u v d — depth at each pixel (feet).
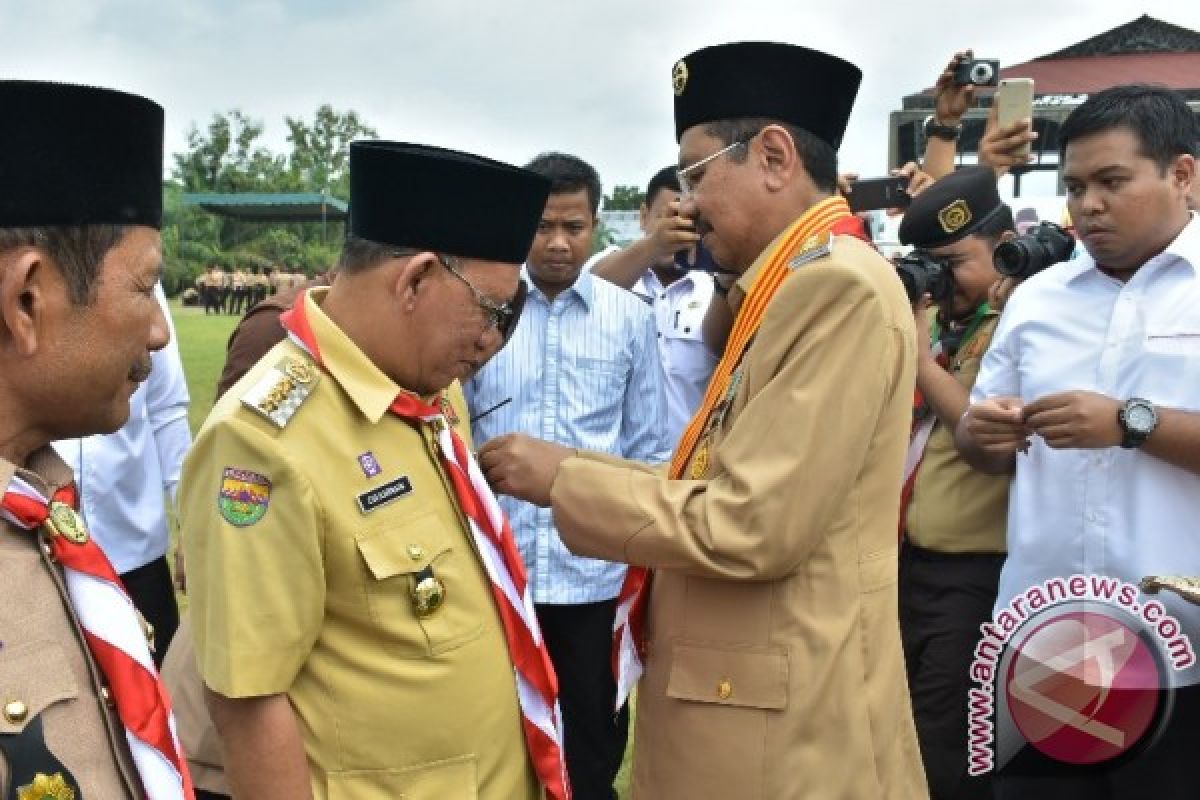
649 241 13.10
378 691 5.67
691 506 6.57
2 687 3.51
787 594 6.75
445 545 5.87
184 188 193.57
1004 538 10.84
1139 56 45.75
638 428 12.07
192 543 5.55
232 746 5.46
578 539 6.86
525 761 6.26
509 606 6.13
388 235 5.74
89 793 3.64
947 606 11.04
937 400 10.54
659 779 7.16
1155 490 8.69
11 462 3.91
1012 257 10.12
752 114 7.15
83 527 4.07
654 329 12.19
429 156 5.61
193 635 5.59
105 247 3.90
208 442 5.52
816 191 7.29
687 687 6.96
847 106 7.50
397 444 5.90
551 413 11.34
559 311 11.51
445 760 5.79
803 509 6.38
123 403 4.16
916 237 11.25
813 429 6.36
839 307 6.45
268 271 141.49
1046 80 42.04
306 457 5.54
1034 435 9.49
